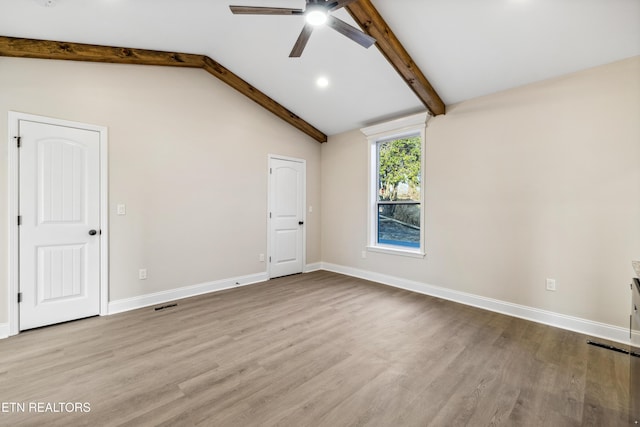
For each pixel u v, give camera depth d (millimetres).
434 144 3574
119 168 3031
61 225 2699
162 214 3338
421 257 3715
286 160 4633
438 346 2283
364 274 4473
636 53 2260
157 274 3301
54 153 2658
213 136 3768
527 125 2830
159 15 2525
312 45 3004
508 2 2109
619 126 2355
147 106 3217
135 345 2281
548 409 1573
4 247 2432
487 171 3111
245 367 1977
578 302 2555
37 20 2271
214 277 3793
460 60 2762
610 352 2182
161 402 1617
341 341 2367
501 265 3018
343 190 4805
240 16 2717
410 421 1485
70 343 2307
